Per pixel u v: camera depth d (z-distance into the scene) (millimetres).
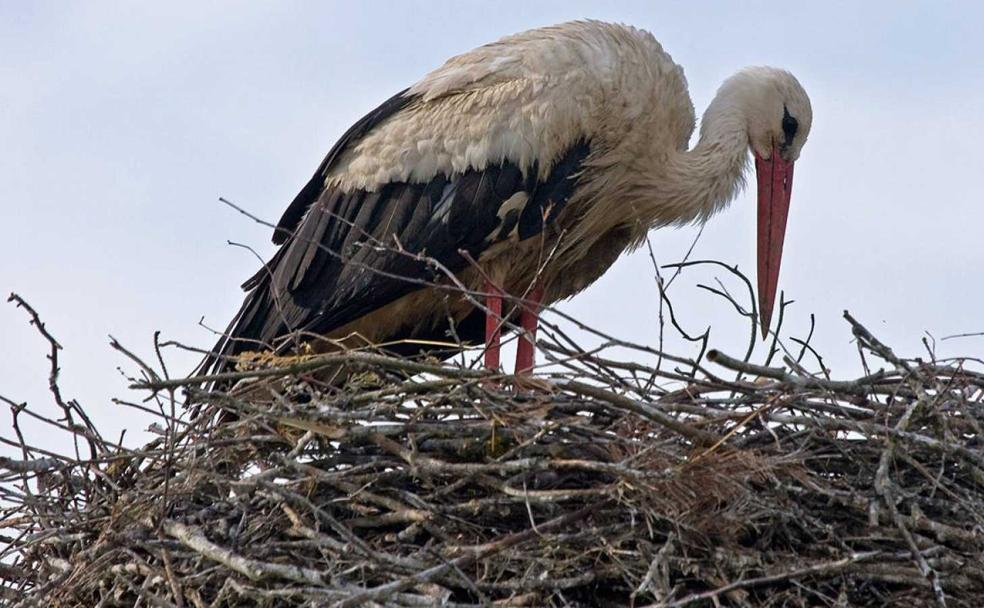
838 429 11062
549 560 10500
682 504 10547
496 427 11000
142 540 11234
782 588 10664
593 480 11055
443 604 9742
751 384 11297
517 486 10938
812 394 11211
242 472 11742
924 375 11336
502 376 11219
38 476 12281
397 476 11148
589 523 10758
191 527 11062
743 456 10703
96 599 11719
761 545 10828
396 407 11273
